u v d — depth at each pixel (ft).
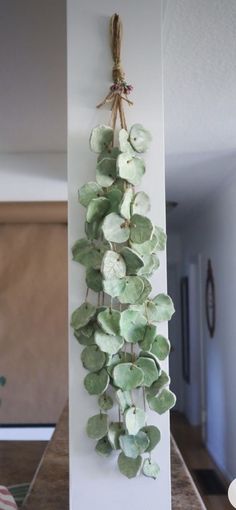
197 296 10.80
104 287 2.19
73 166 2.40
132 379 2.23
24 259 7.40
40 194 5.90
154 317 2.27
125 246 2.27
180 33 3.11
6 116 4.43
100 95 2.41
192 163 6.14
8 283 7.36
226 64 3.47
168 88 3.81
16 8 2.86
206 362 9.50
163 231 2.34
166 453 2.28
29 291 7.36
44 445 6.54
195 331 11.05
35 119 4.52
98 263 2.29
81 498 2.29
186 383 11.93
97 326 2.27
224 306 7.63
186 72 3.57
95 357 2.26
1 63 3.41
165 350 2.27
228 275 7.27
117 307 2.31
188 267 11.59
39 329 7.30
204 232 9.53
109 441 2.25
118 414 2.29
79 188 2.37
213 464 8.21
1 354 7.27
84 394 2.31
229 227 7.16
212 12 2.91
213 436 8.69
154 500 2.28
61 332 7.31
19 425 7.13
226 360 7.50
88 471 2.30
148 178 2.37
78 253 2.32
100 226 2.24
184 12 2.91
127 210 2.23
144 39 2.42
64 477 3.25
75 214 2.38
